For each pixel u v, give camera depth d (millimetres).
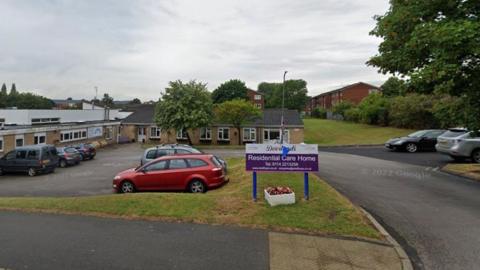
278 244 6305
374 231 6766
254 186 8523
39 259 5820
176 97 39062
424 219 7652
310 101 111688
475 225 7238
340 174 13469
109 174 19562
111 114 53781
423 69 11125
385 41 14125
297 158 8469
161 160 12680
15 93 92062
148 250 6148
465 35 9766
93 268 5477
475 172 12938
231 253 5965
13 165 21281
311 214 7570
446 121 13750
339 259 5695
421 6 12445
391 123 47062
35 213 8500
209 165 12312
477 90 11633
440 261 5648
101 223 7648
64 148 25734
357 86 80000
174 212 8070
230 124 43750
